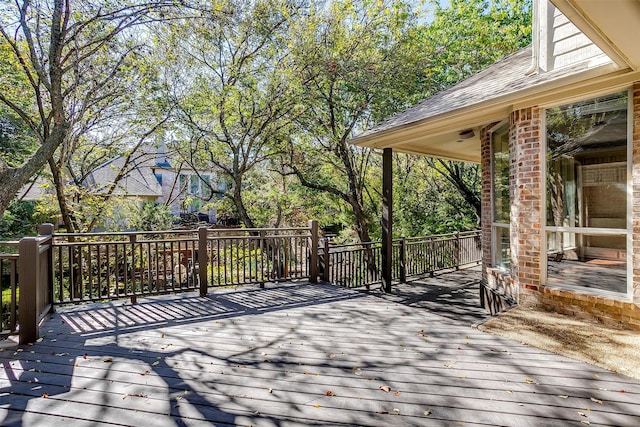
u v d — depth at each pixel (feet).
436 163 44.04
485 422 6.99
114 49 26.55
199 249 17.62
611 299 11.57
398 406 7.61
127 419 7.17
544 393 8.06
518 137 13.99
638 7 7.23
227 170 38.91
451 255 28.84
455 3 38.68
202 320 13.89
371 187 45.88
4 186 18.70
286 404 7.72
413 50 35.06
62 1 21.47
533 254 13.69
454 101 17.13
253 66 35.99
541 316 12.68
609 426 6.80
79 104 29.35
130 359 10.16
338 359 10.14
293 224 51.31
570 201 12.81
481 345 11.05
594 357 9.67
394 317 14.39
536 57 13.98
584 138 12.35
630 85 11.10
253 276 23.04
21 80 26.61
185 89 35.70
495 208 18.03
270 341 11.62
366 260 22.97
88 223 36.11
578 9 7.38
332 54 33.60
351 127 36.29
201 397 8.03
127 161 38.11
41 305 13.05
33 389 8.40
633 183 11.05
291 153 38.42
